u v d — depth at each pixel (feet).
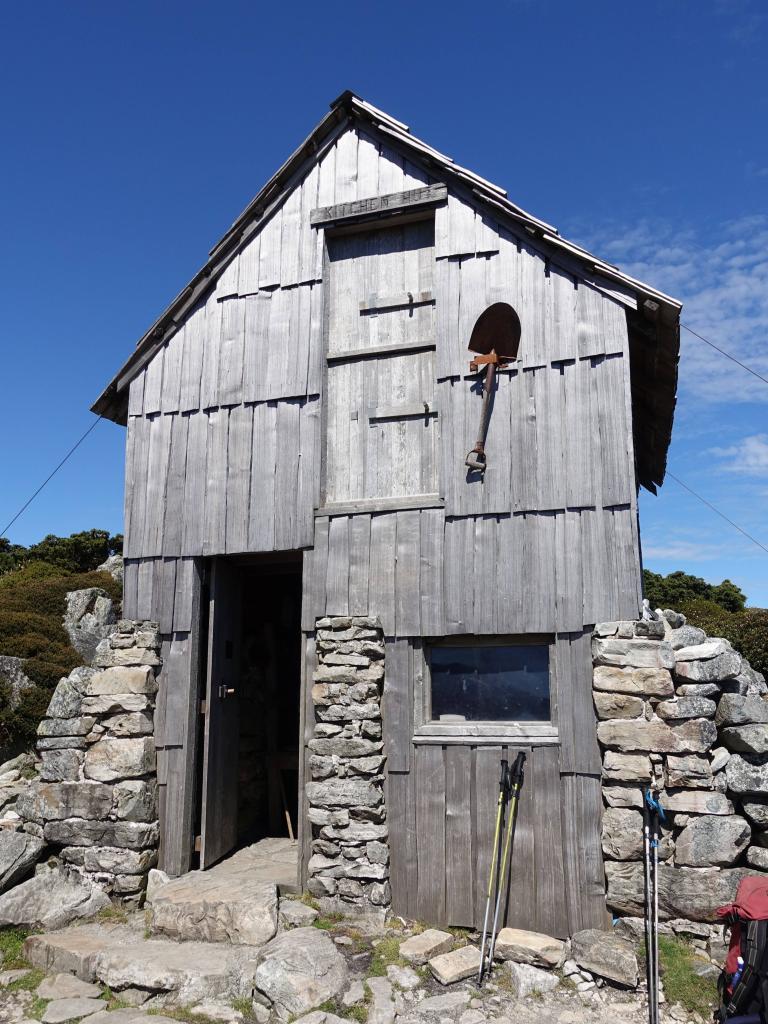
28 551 75.05
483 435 21.20
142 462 25.26
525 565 20.43
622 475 19.98
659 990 16.08
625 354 20.53
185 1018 16.34
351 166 24.59
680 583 86.17
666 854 17.98
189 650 23.58
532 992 16.65
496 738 19.95
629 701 18.58
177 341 25.75
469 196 22.93
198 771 23.93
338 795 20.45
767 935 13.25
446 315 22.59
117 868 21.81
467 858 19.72
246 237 25.44
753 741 17.74
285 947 17.43
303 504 22.94
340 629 21.53
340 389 23.90
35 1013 16.92
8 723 29.73
